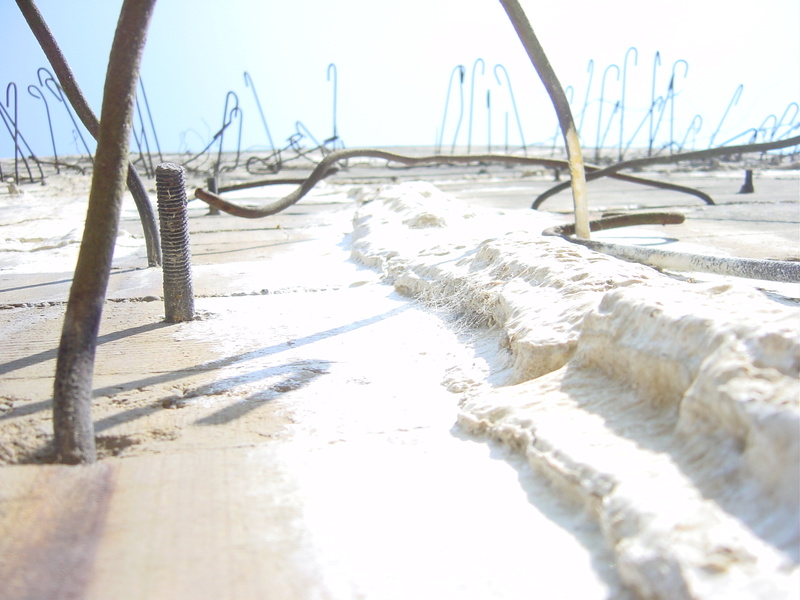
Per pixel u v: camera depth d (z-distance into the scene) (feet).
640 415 5.89
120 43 6.99
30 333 11.53
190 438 7.20
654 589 4.16
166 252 11.70
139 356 10.02
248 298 13.62
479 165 70.59
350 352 9.89
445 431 7.11
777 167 57.21
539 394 6.86
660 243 18.08
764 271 11.51
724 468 4.73
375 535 5.27
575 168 15.78
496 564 4.83
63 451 6.61
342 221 26.84
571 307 8.13
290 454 6.68
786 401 4.58
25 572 4.92
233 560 5.02
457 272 12.04
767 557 4.03
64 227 25.16
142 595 4.66
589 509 5.19
